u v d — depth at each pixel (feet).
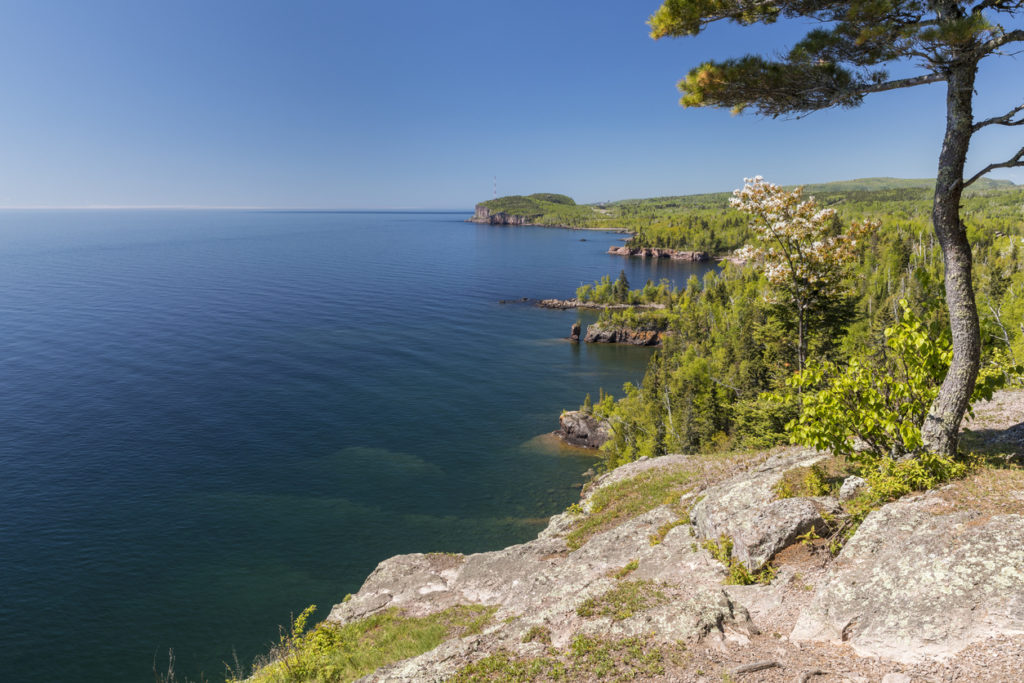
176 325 589.32
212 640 164.35
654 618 38.91
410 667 40.52
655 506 74.74
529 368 456.45
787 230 98.12
